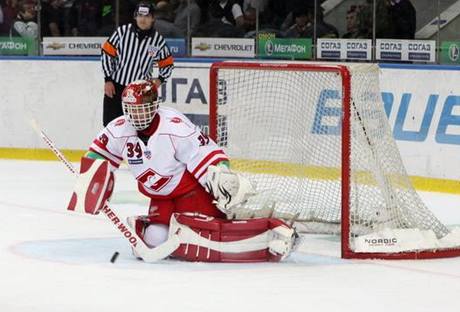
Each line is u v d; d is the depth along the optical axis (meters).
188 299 14.80
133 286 15.57
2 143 32.56
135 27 28.22
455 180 26.20
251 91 21.45
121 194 25.30
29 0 33.12
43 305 14.50
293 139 21.56
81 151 32.00
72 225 21.02
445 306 14.65
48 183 27.22
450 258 17.94
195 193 17.56
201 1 32.03
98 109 31.69
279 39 31.23
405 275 16.55
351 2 30.17
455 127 26.16
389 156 18.53
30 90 32.25
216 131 20.28
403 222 18.23
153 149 17.14
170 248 17.17
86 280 15.97
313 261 17.48
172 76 30.92
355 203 18.31
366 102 18.45
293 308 14.38
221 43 31.91
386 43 29.53
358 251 17.67
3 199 24.50
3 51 33.44
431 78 26.56
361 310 14.36
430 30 28.86
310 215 20.31
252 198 20.67
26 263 17.23
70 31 33.03
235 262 17.23
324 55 30.61
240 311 14.19
